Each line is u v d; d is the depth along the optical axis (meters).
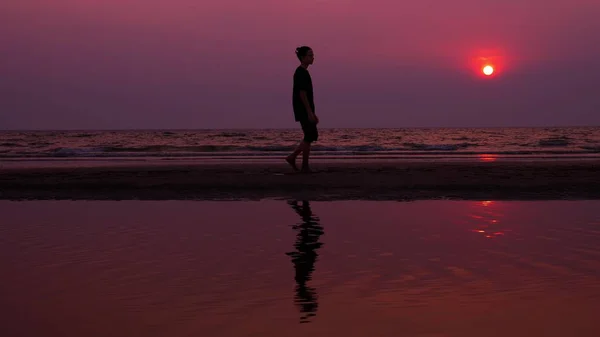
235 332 2.28
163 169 10.23
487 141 34.72
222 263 3.56
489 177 8.51
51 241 4.37
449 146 26.58
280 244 4.17
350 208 6.20
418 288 2.93
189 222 5.29
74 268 3.46
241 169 10.01
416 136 48.94
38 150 25.94
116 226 5.09
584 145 28.27
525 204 6.44
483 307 2.59
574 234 4.49
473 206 6.29
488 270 3.30
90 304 2.71
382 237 4.42
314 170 9.68
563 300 2.68
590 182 7.93
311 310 2.57
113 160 15.84
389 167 10.16
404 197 7.06
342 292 2.87
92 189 7.99
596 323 2.35
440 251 3.85
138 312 2.57
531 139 38.41
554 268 3.33
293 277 3.19
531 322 2.38
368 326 2.34
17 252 3.96
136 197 7.33
